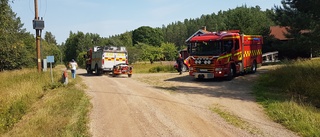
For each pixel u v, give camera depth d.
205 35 17.22
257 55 20.94
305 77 12.77
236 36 17.38
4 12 21.19
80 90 13.40
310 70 13.98
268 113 8.62
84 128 7.36
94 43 100.62
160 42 116.62
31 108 10.81
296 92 11.70
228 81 16.42
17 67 44.66
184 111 8.97
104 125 7.66
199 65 16.83
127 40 107.62
